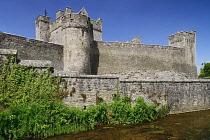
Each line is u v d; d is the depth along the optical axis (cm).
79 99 1342
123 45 2775
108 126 1315
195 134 1206
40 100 1224
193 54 3531
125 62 2745
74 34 2195
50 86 1277
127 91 1519
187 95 1889
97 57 2567
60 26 2497
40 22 2783
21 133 1059
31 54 1953
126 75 2588
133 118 1416
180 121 1510
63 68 2192
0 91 1156
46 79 1275
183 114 1756
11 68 1210
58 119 1184
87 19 2305
